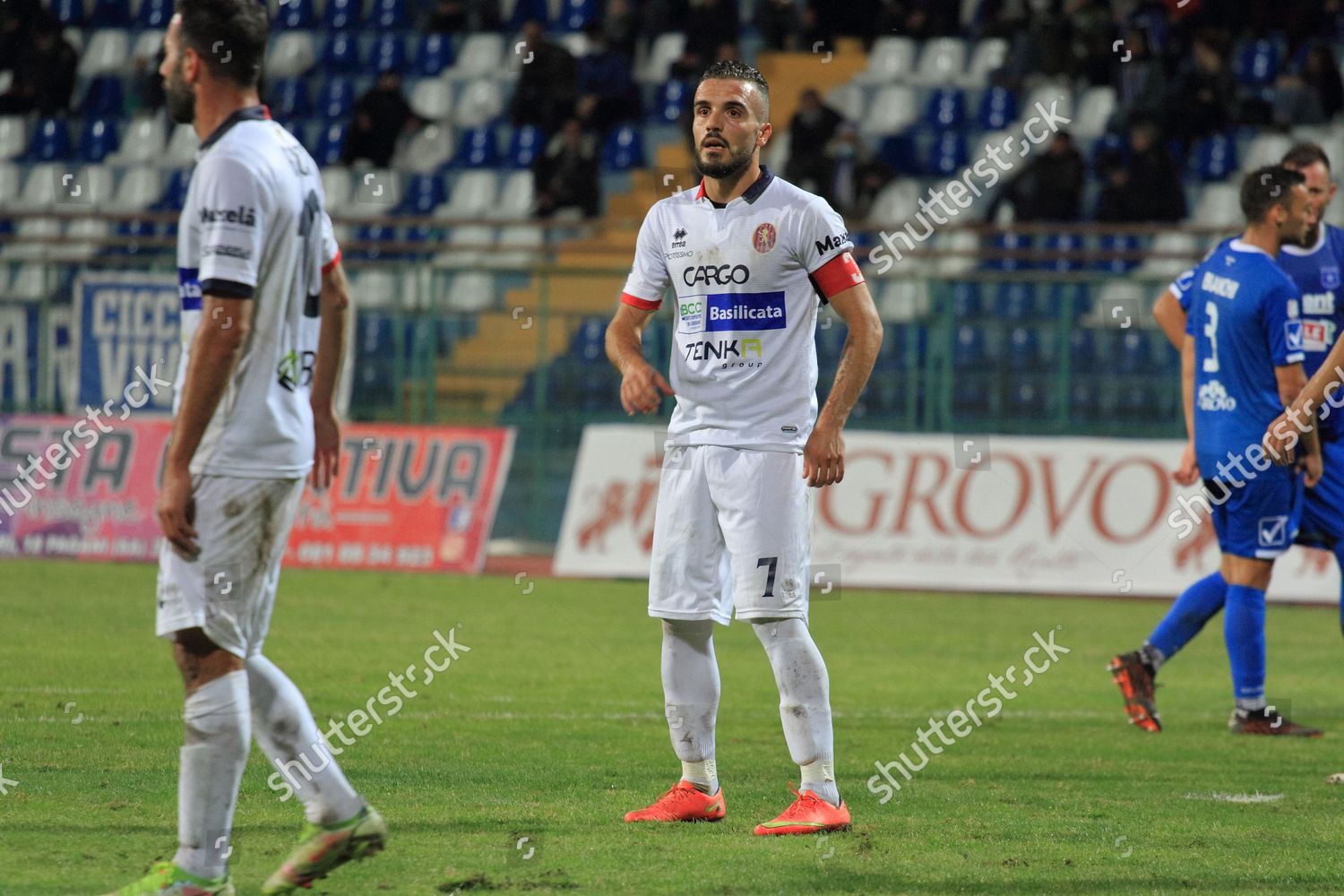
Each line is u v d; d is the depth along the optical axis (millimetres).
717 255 16109
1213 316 24016
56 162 63938
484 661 30359
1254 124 60125
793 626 16141
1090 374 47469
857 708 26609
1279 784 20141
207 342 12055
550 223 50000
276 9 68375
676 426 16500
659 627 36250
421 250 49281
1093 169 59344
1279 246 24172
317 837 12844
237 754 12461
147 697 24484
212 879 12406
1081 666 32656
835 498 45781
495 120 65000
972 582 44531
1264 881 14570
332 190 59750
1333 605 43500
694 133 15977
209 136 12602
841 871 14406
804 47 65375
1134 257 46594
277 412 12656
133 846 14602
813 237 15883
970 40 65438
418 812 16906
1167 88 59031
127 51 68062
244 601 12609
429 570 46250
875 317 16016
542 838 15602
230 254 12094
